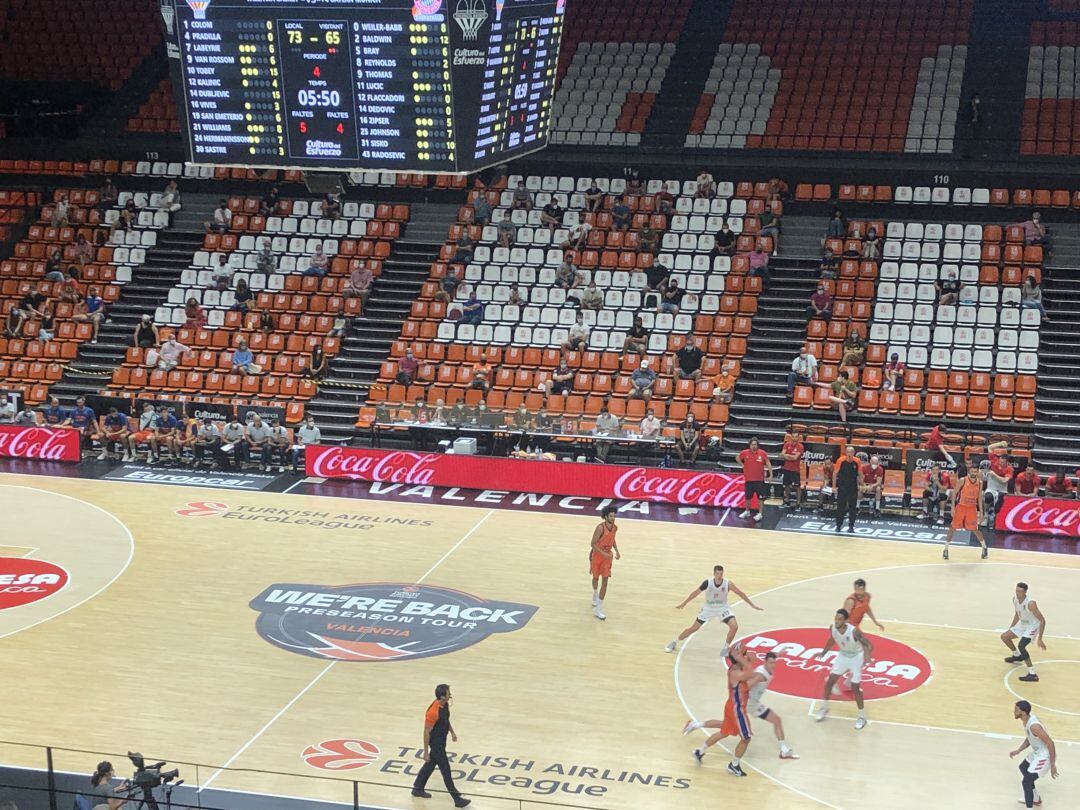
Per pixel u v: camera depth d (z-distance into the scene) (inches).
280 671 803.4
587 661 820.0
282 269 1459.2
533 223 1462.8
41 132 1647.4
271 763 688.4
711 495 1138.7
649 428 1206.3
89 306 1432.1
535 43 752.3
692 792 660.7
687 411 1253.7
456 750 703.7
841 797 657.0
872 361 1277.1
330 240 1483.8
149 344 1395.2
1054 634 864.9
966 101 1510.8
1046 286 1331.2
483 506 1137.4
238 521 1087.6
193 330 1400.1
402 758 695.1
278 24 721.6
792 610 901.8
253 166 757.9
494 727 730.8
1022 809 646.5
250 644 842.2
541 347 1337.4
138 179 1588.3
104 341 1424.7
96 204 1560.0
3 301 1464.1
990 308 1294.3
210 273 1461.6
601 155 1520.7
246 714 745.6
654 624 879.7
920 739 720.3
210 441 1232.8
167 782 619.8
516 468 1179.3
